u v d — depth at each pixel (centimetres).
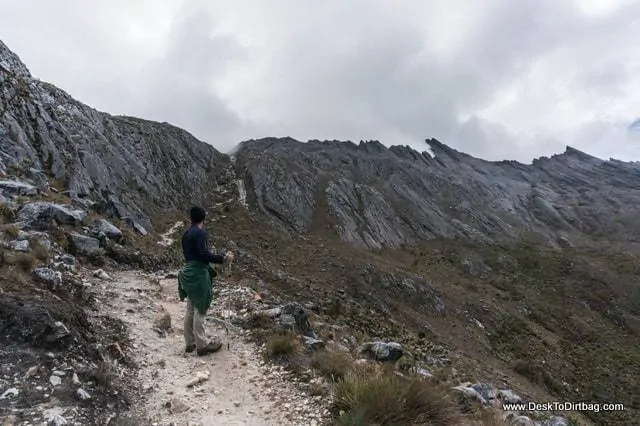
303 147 17038
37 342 616
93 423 514
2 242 927
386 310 5228
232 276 1675
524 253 11862
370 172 14975
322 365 763
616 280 9994
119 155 5712
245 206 8756
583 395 4322
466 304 6600
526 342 5919
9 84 3597
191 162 9356
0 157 1977
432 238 11612
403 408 609
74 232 1325
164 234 4028
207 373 709
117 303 965
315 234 8806
